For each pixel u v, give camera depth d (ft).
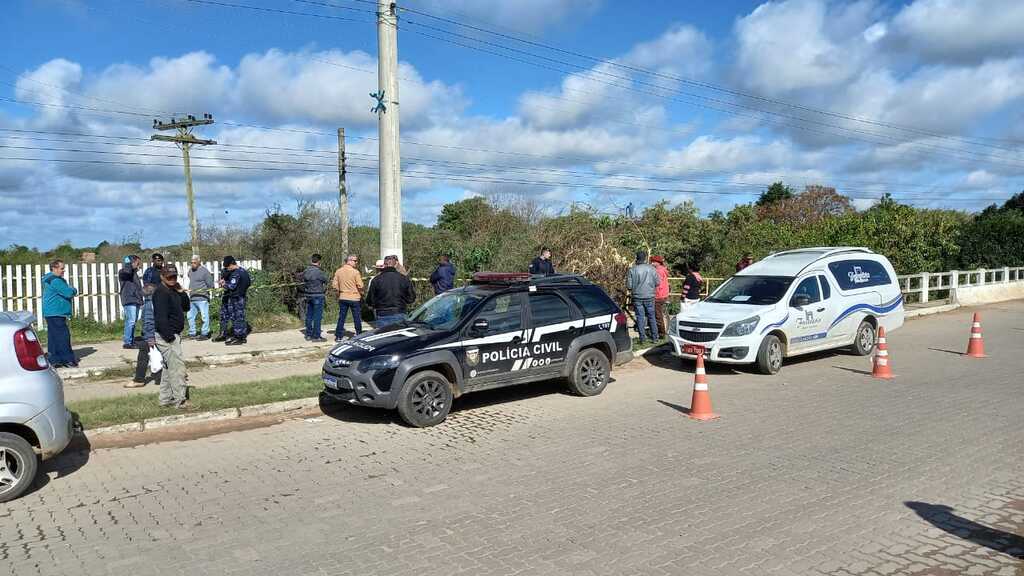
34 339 20.72
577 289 33.06
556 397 32.53
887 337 52.11
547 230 65.72
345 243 69.51
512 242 65.16
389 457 23.38
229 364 39.99
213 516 18.19
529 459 22.76
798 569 14.62
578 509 18.13
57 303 35.81
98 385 34.14
